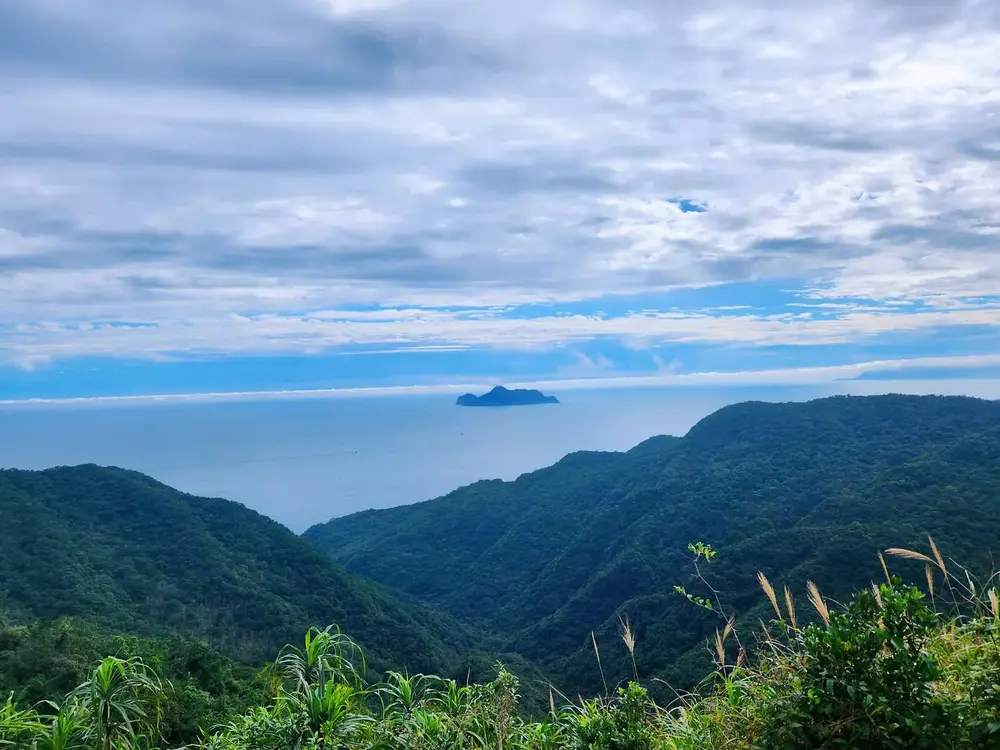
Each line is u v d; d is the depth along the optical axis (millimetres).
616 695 4219
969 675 3143
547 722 4266
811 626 3152
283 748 3949
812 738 2988
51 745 4031
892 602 2953
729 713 3729
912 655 2912
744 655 4227
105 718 4215
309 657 4457
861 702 2865
